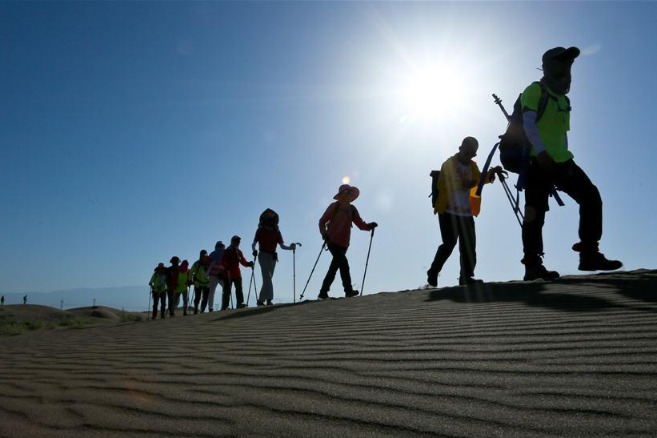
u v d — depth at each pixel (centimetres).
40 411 281
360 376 271
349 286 998
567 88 602
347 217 1005
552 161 582
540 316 371
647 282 482
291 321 551
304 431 204
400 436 190
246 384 284
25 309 3922
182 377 324
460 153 789
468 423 194
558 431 179
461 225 782
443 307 484
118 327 920
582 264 609
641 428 173
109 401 285
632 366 234
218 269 1436
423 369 269
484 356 279
